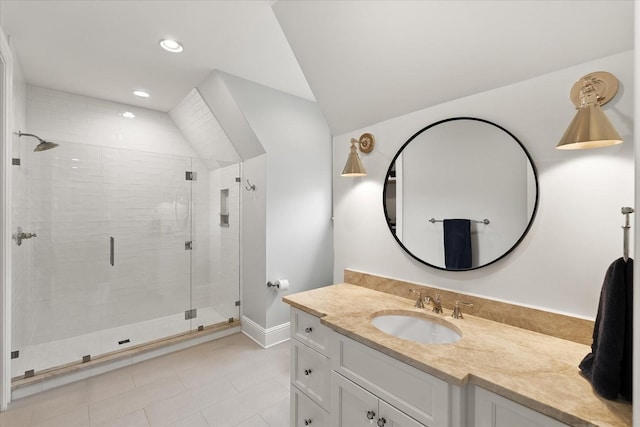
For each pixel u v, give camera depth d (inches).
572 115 46.2
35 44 83.6
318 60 70.9
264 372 94.0
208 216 131.4
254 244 117.1
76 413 74.3
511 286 53.5
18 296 85.6
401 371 43.2
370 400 47.4
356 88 71.6
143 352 100.8
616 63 42.1
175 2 67.1
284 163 116.0
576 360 40.6
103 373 92.9
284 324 116.6
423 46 56.4
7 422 70.9
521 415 33.8
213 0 66.6
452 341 53.7
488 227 55.8
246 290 122.4
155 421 71.8
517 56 49.6
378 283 74.0
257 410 76.1
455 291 60.9
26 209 93.0
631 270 32.0
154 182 120.2
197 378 90.4
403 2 52.1
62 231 101.9
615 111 42.3
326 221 130.5
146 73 101.7
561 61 46.5
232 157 129.0
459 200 59.7
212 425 70.7
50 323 99.6
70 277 103.6
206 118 124.8
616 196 42.7
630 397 31.2
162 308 121.6
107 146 118.0
